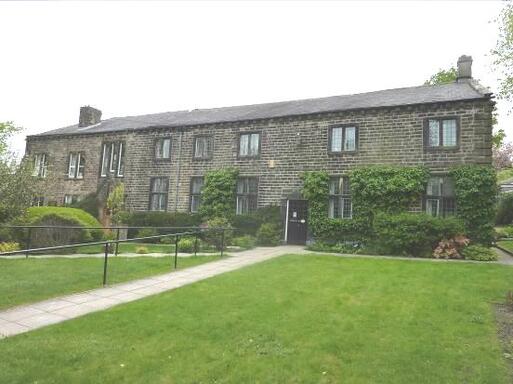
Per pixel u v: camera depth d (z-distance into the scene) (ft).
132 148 77.77
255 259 43.34
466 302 24.99
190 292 27.32
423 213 48.83
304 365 16.30
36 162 88.89
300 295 26.68
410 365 16.37
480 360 16.79
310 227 57.62
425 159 52.03
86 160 83.35
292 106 69.82
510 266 37.81
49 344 17.83
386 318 22.00
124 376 15.21
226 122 67.46
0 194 49.90
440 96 54.29
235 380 15.05
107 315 22.08
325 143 59.06
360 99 63.77
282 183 61.82
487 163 48.62
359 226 53.83
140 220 70.28
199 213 66.28
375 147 55.31
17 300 25.04
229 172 65.67
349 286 29.25
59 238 47.93
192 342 18.52
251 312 22.88
